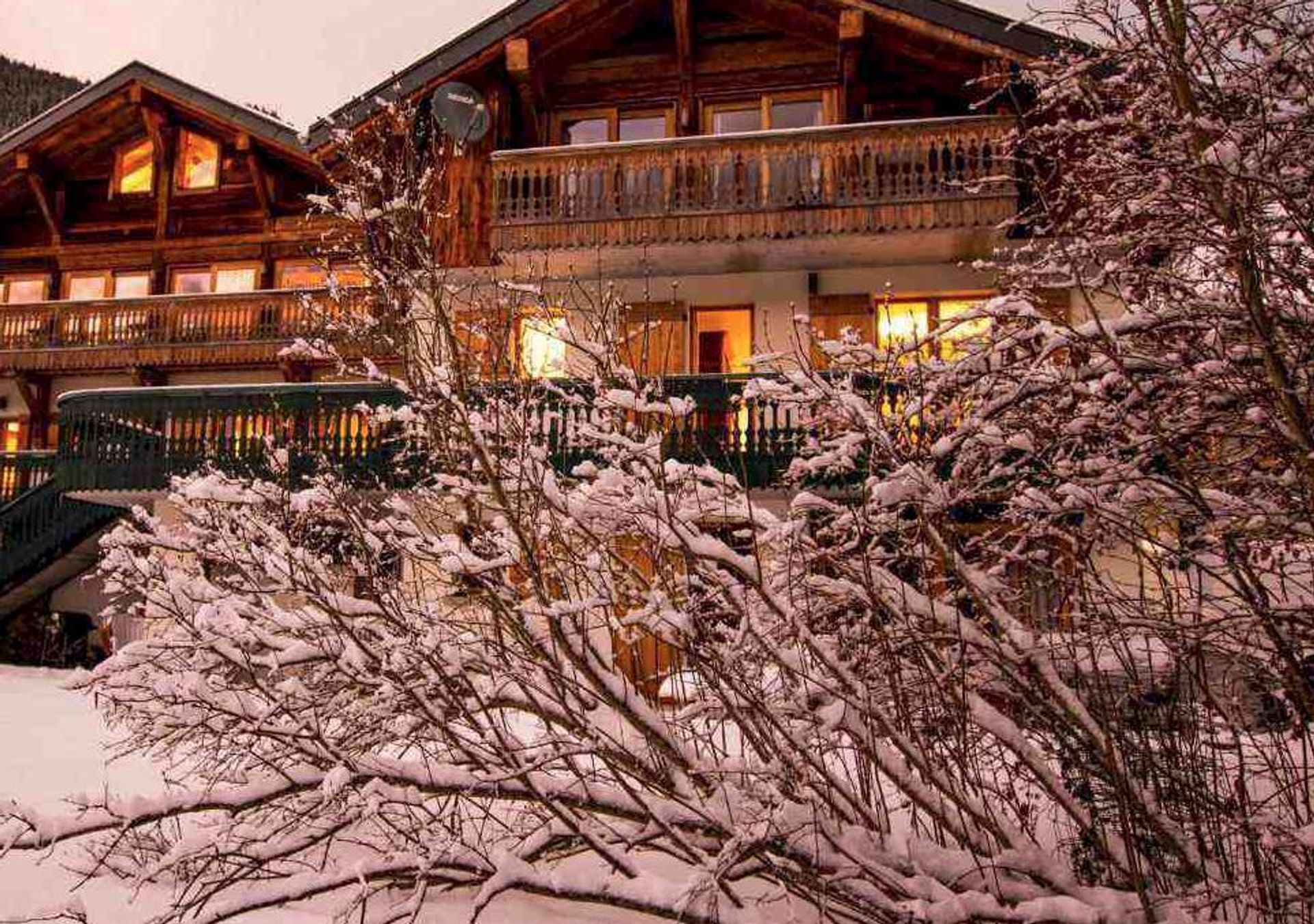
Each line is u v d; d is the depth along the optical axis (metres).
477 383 4.73
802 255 13.03
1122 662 4.09
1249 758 4.11
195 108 18.28
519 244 12.74
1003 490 4.70
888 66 13.86
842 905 4.23
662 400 4.71
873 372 5.03
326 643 4.54
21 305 18.20
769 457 10.59
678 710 4.59
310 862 4.91
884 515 4.49
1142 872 3.98
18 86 57.00
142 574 4.71
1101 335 4.67
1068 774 4.46
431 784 4.19
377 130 5.82
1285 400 4.47
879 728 4.15
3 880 4.71
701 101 14.58
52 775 7.02
